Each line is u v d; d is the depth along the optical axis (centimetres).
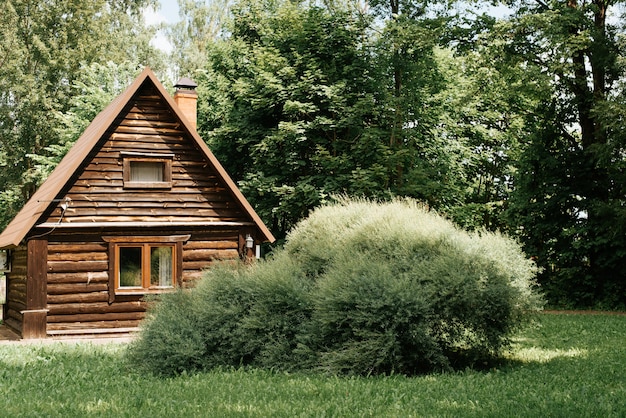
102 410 805
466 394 880
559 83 2841
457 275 1093
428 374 1084
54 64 4397
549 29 2569
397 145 3098
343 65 3109
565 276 2800
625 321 2047
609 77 2758
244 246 2016
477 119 3947
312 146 3178
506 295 1102
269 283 1163
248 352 1141
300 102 3059
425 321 1078
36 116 4394
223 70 3641
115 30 5056
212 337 1152
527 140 3259
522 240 3034
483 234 1259
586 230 2736
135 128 1942
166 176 1955
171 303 1219
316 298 1130
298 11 3269
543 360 1245
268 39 3303
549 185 2886
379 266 1122
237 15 3712
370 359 1054
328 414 760
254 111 3209
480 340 1146
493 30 2719
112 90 4159
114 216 1881
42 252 1789
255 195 3153
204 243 1978
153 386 975
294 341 1134
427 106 3353
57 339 1738
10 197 4469
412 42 2941
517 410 779
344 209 1504
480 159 3884
